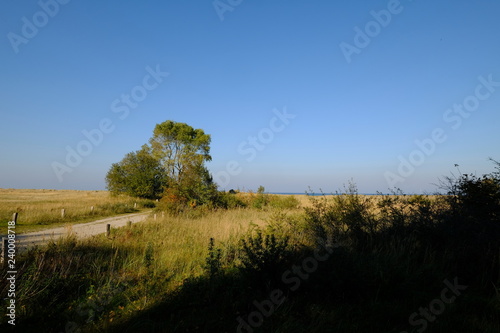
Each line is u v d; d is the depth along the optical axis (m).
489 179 6.21
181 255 7.49
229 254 7.01
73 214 20.56
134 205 32.91
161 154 44.88
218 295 4.53
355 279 4.37
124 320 3.91
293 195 24.66
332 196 7.96
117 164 43.38
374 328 3.54
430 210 6.52
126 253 7.84
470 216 5.80
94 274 5.80
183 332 3.54
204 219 15.30
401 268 4.90
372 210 7.27
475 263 5.22
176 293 4.71
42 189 95.81
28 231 13.61
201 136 48.78
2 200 34.12
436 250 5.83
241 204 24.83
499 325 3.45
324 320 3.66
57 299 4.66
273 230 7.27
